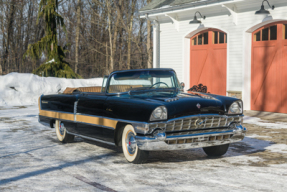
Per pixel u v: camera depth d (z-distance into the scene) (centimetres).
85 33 3753
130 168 520
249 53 1261
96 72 3841
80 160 576
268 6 1155
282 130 859
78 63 3678
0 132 875
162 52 1597
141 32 3158
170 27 1552
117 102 555
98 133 596
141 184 438
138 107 512
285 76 1159
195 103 522
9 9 3688
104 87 621
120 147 688
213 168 515
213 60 1395
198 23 1379
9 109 1409
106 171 505
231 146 680
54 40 2017
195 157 595
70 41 3769
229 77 1316
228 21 1305
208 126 535
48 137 806
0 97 1579
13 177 478
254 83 1258
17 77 1662
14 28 3897
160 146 498
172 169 512
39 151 652
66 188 427
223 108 544
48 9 1983
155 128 496
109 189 420
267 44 1205
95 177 474
